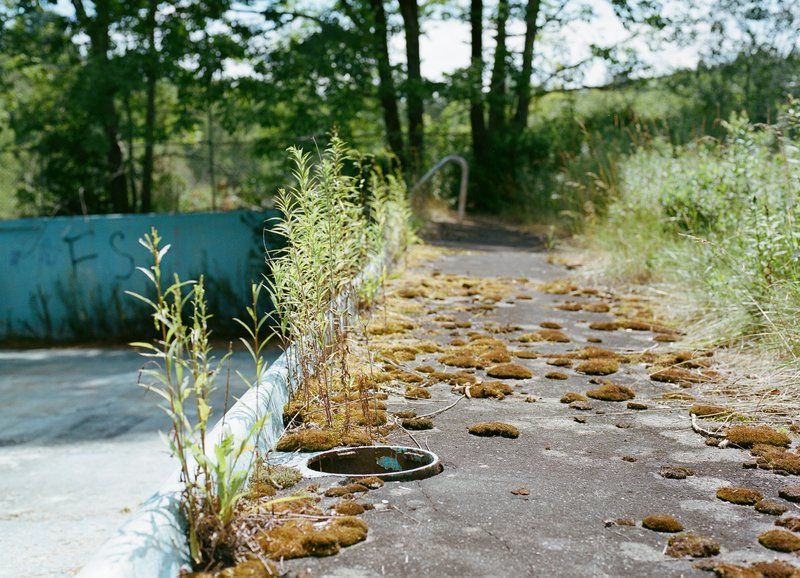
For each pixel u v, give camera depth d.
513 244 13.39
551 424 4.20
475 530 2.88
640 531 2.88
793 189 6.30
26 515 5.54
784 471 3.47
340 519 2.92
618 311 7.22
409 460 3.69
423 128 23.64
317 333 4.28
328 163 4.64
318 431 3.88
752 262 6.09
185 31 20.80
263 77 20.06
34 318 16.50
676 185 9.34
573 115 21.89
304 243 4.24
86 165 20.95
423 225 14.99
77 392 10.23
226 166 20.53
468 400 4.63
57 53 21.53
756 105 17.08
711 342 5.76
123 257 16.41
